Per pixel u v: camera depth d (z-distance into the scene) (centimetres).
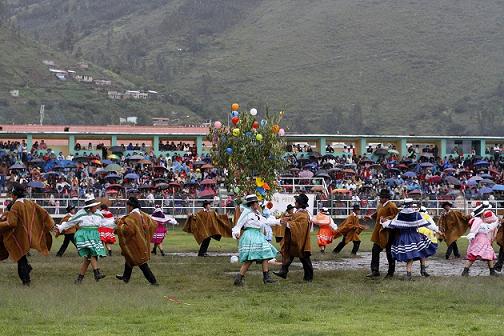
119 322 1412
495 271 2336
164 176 5750
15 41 18400
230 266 2430
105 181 5544
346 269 2395
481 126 18412
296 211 2084
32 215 1891
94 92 17550
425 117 19550
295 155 6112
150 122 17050
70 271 2280
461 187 5662
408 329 1346
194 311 1535
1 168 5756
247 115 2881
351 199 5175
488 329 1347
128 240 1925
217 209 4922
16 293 1719
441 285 1886
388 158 6353
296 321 1430
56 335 1285
